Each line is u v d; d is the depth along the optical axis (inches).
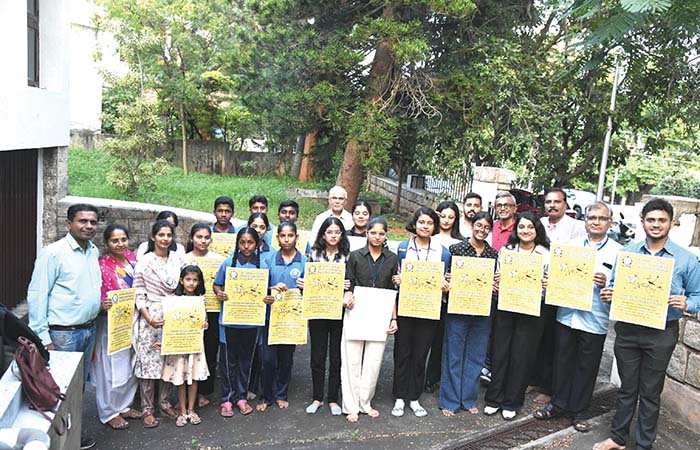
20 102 255.4
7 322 122.4
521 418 188.9
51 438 112.0
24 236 302.7
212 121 786.2
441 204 198.8
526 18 477.4
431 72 466.6
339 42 422.9
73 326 156.7
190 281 174.9
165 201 525.3
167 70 688.4
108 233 170.6
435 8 394.6
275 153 735.7
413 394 190.2
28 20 304.7
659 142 512.1
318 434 174.9
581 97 469.7
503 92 431.5
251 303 177.9
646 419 159.0
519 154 459.5
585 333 174.7
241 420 181.3
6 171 277.0
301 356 242.4
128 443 164.9
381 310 179.2
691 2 183.0
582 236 197.2
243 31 456.1
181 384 173.8
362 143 431.8
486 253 186.1
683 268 153.0
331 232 181.8
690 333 183.8
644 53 407.8
